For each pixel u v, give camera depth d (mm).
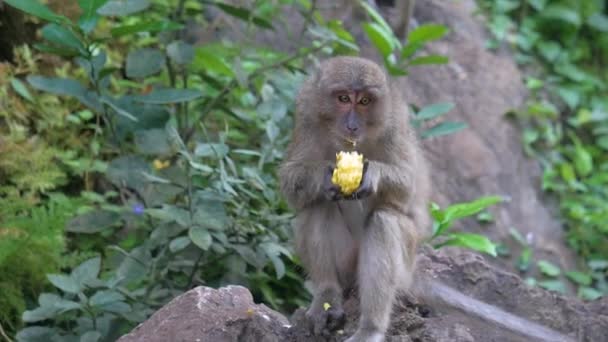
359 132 9703
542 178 17859
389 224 9508
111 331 10812
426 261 10977
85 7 11047
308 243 9820
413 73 17734
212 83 13617
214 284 11773
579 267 17203
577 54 20828
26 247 11719
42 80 11547
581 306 10609
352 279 10102
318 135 10008
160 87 13227
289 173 9883
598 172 19234
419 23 18734
